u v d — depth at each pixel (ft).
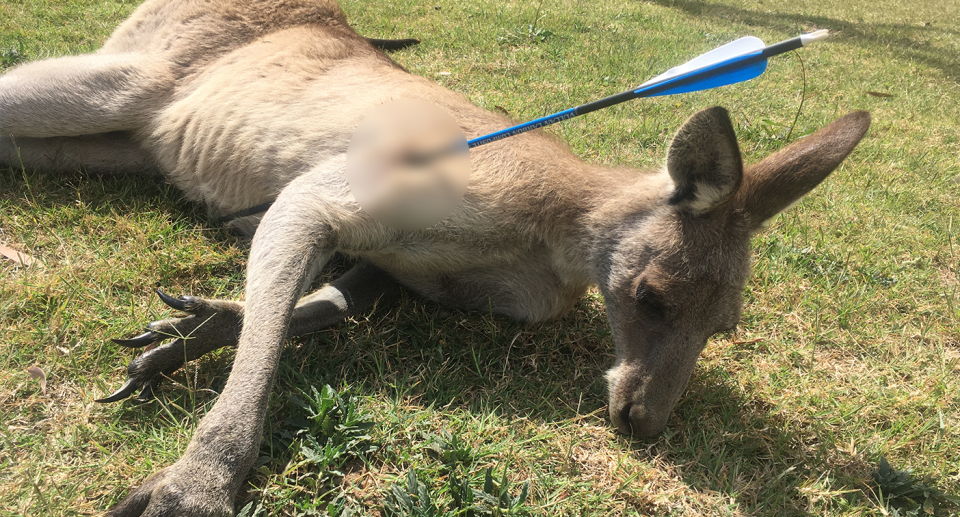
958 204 3.24
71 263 1.94
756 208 1.84
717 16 7.27
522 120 3.15
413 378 1.78
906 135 4.05
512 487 1.53
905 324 2.35
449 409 1.72
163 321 1.64
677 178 1.79
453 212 1.89
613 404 1.76
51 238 2.03
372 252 1.96
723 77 1.60
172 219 2.27
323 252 1.83
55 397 1.56
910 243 2.83
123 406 1.55
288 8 2.53
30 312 1.76
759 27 6.89
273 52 2.34
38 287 1.80
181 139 2.37
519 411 1.75
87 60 2.33
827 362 2.13
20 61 3.05
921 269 2.70
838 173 3.31
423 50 4.09
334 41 2.42
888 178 3.36
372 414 1.59
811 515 1.59
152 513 1.24
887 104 4.63
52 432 1.48
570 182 1.99
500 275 2.05
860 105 4.49
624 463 1.64
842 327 2.29
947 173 3.55
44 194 2.21
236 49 2.43
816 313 2.29
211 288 2.01
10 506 1.29
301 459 1.48
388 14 4.83
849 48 6.40
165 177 2.44
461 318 2.07
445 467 1.52
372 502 1.43
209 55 2.43
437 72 3.72
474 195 1.91
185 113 2.33
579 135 3.18
